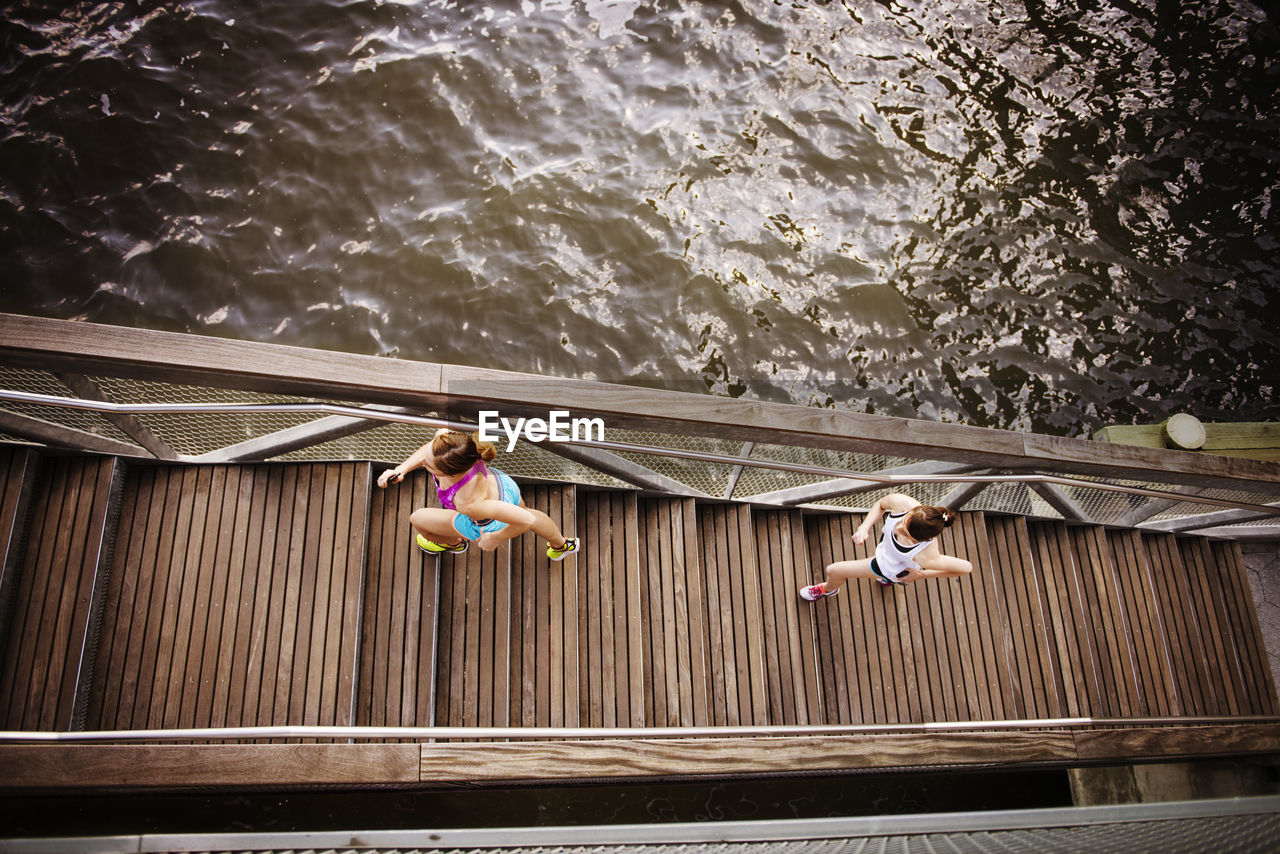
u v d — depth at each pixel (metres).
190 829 5.32
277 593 4.45
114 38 7.23
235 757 3.67
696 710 4.86
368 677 4.43
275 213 6.91
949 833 3.34
